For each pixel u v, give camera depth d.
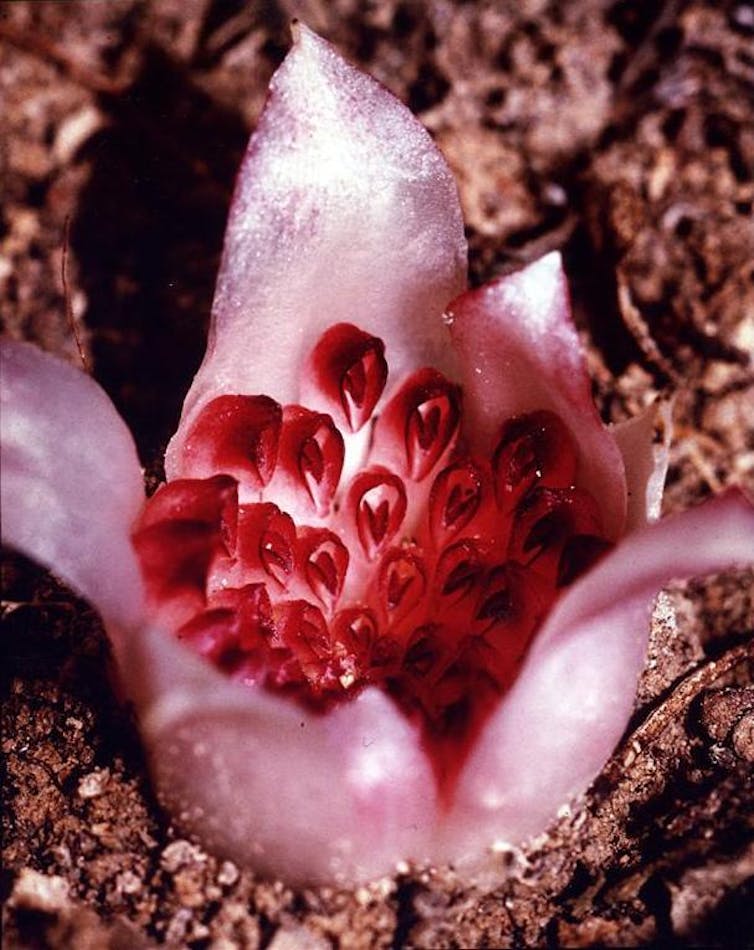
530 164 0.15
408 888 0.11
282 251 0.11
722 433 0.14
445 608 0.11
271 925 0.11
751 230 0.15
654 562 0.10
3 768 0.12
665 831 0.12
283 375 0.12
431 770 0.11
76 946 0.11
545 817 0.11
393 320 0.12
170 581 0.11
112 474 0.11
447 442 0.12
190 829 0.11
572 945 0.11
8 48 0.15
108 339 0.14
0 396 0.10
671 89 0.15
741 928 0.11
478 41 0.15
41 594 0.12
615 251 0.15
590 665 0.10
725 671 0.12
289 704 0.10
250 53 0.16
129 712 0.11
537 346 0.11
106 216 0.15
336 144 0.11
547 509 0.11
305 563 0.11
